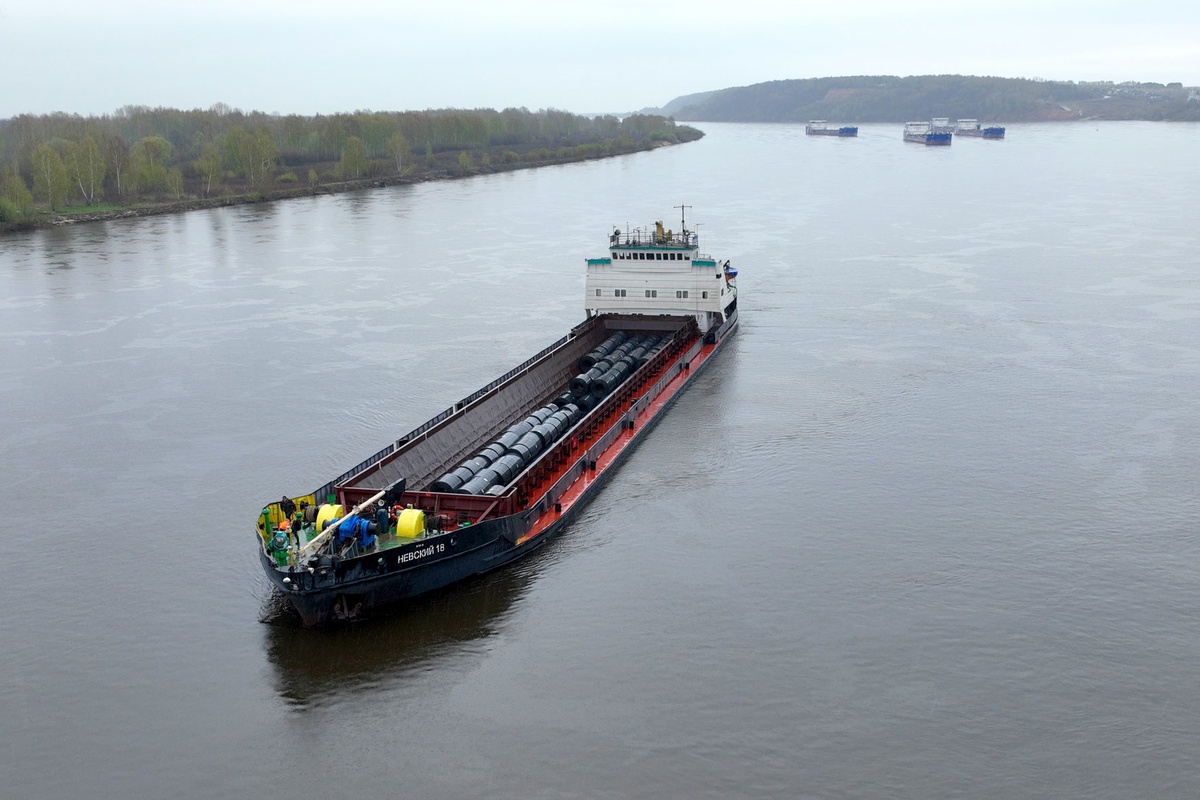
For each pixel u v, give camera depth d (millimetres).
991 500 52750
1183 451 59062
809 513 51344
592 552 47406
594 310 80000
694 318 79812
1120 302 96562
